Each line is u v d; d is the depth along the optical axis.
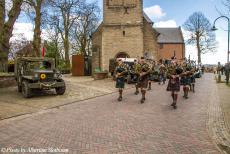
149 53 35.72
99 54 35.94
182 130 8.41
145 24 35.84
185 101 14.18
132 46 34.22
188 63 17.69
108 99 14.79
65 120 9.63
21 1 19.20
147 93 17.17
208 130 8.44
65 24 38.88
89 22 45.28
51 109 11.82
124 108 12.00
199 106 12.68
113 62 28.89
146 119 9.84
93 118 9.95
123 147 6.74
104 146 6.80
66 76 33.72
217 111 11.49
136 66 16.45
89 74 35.41
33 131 8.17
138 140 7.33
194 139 7.49
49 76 15.24
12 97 14.72
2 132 8.06
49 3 24.61
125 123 9.20
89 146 6.79
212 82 28.19
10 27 19.25
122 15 34.28
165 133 8.05
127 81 23.31
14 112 10.81
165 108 12.07
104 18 34.50
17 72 16.56
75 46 49.94
